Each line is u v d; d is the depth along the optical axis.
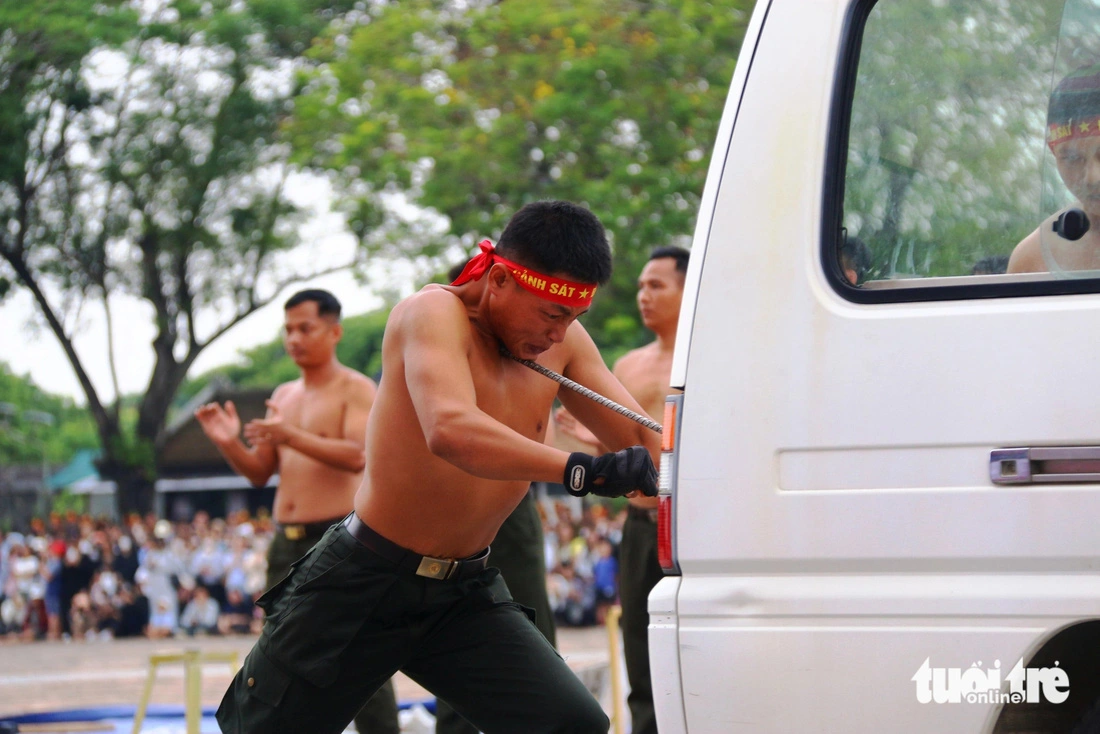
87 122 40.53
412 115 28.45
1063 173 4.23
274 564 9.63
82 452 59.06
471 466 4.48
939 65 4.38
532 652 5.15
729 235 4.40
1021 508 3.94
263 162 42.28
